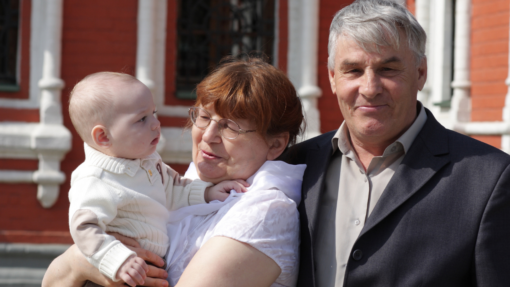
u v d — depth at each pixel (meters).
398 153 2.09
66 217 6.17
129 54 6.27
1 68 6.32
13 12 6.31
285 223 2.08
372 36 1.95
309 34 6.39
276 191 2.13
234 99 2.19
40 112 6.19
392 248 1.91
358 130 2.05
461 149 2.00
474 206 1.86
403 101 2.01
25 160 6.11
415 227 1.90
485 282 1.82
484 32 5.68
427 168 1.98
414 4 6.68
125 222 2.13
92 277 2.11
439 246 1.86
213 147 2.28
